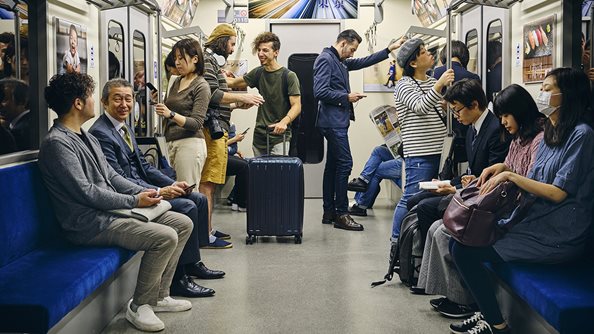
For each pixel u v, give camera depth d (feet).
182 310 13.98
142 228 12.52
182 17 26.91
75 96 12.60
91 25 16.63
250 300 14.76
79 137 12.87
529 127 12.22
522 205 11.16
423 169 17.79
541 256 11.10
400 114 18.10
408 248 15.35
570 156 10.77
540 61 15.24
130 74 19.72
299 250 20.25
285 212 21.15
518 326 11.99
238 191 26.86
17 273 10.57
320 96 23.71
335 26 31.68
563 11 13.76
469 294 13.29
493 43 18.79
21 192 11.71
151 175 15.93
